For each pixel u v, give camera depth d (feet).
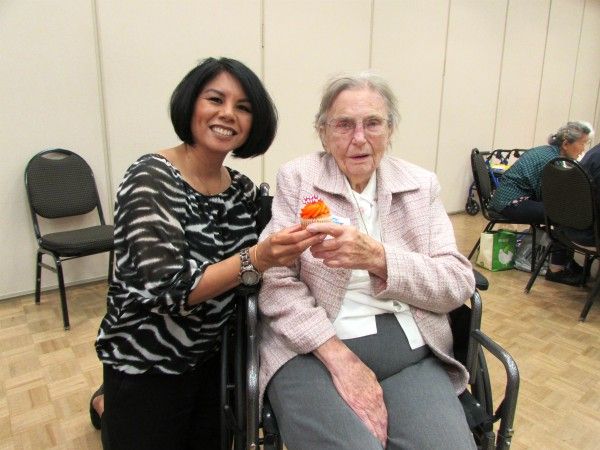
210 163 3.77
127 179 3.30
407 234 3.74
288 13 11.18
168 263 3.14
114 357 3.56
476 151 11.66
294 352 3.38
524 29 17.90
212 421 4.23
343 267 3.23
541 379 6.35
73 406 5.54
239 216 4.01
